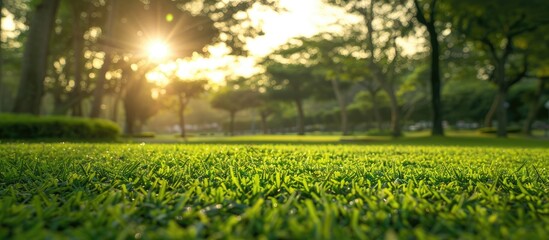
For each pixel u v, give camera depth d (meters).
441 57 40.41
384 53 39.22
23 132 16.89
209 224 1.79
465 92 59.56
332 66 45.94
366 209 2.22
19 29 34.97
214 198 2.40
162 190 2.57
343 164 4.95
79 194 2.32
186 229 1.82
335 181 3.08
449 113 62.81
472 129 69.94
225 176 3.59
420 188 2.89
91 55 37.16
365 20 37.38
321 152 7.52
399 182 3.38
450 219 1.98
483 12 28.59
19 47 42.56
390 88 41.81
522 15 29.39
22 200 2.64
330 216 1.70
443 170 4.30
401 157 6.56
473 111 59.50
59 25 33.12
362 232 1.71
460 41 34.22
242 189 2.77
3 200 2.35
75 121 19.16
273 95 63.75
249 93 68.56
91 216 1.92
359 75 43.81
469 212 2.20
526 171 4.25
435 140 24.64
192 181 3.21
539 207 2.37
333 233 1.62
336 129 82.44
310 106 98.81
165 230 1.67
